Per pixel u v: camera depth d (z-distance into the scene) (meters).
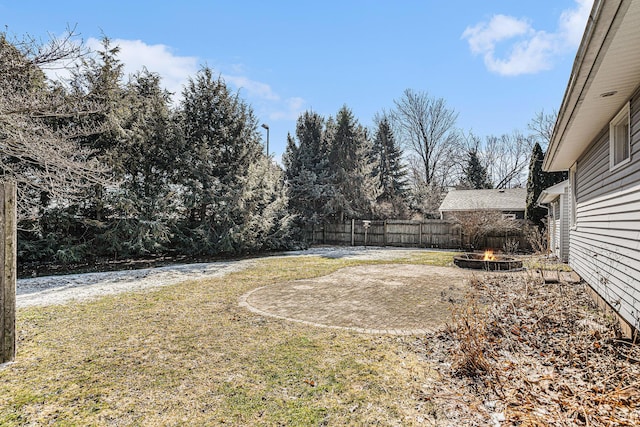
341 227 18.89
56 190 6.79
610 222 4.70
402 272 8.86
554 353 3.33
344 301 5.64
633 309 3.70
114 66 9.98
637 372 2.78
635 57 3.05
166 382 2.76
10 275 2.93
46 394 2.57
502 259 10.52
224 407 2.38
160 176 11.40
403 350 3.46
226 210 12.05
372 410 2.34
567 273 8.24
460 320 4.23
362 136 20.11
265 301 5.62
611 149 4.69
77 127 8.45
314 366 3.06
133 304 5.37
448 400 2.47
